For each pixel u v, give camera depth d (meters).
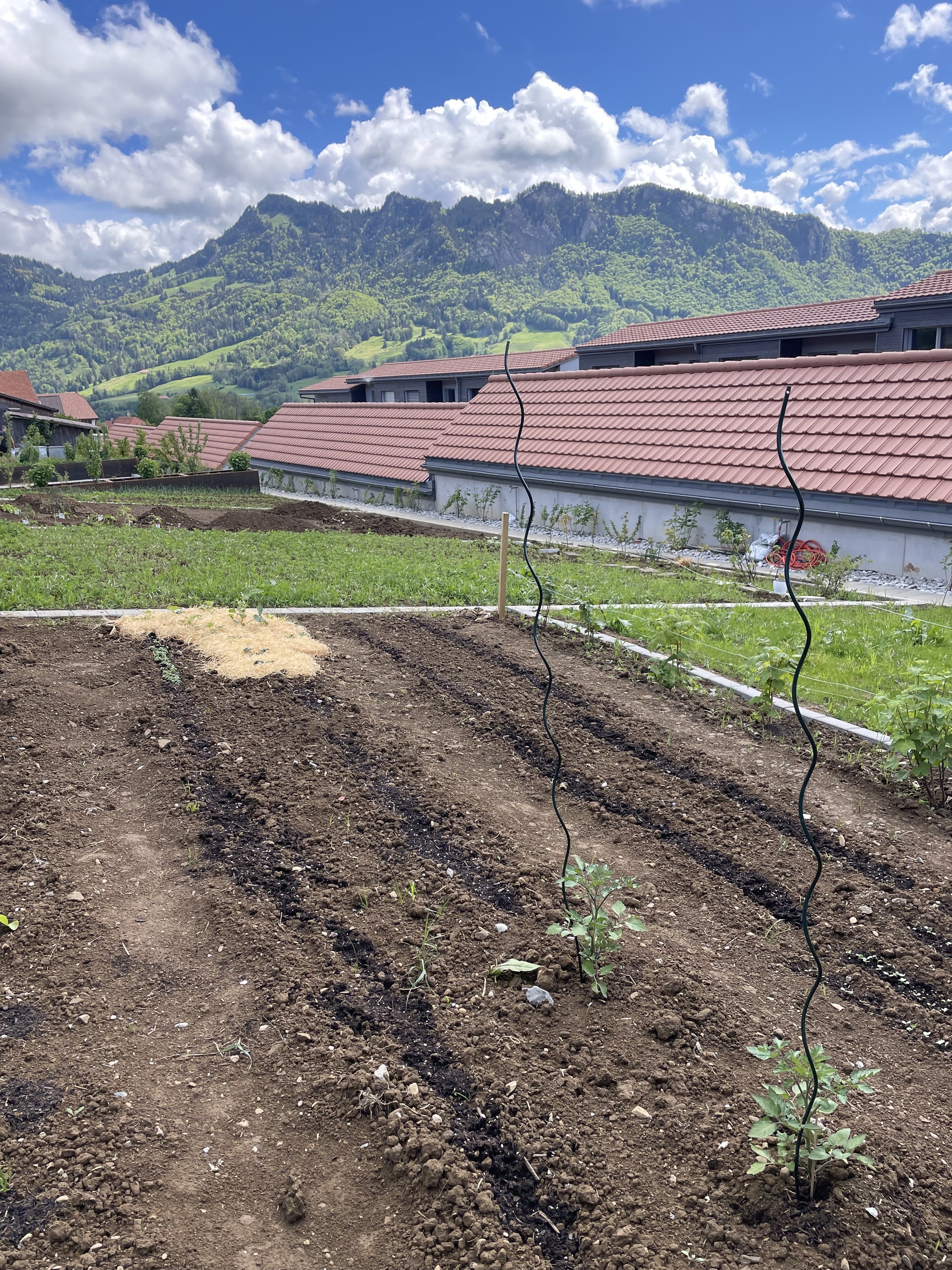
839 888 4.24
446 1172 2.46
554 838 4.61
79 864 4.16
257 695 6.20
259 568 11.50
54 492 26.11
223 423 44.62
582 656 7.80
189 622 7.74
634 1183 2.49
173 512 19.58
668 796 5.15
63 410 67.75
